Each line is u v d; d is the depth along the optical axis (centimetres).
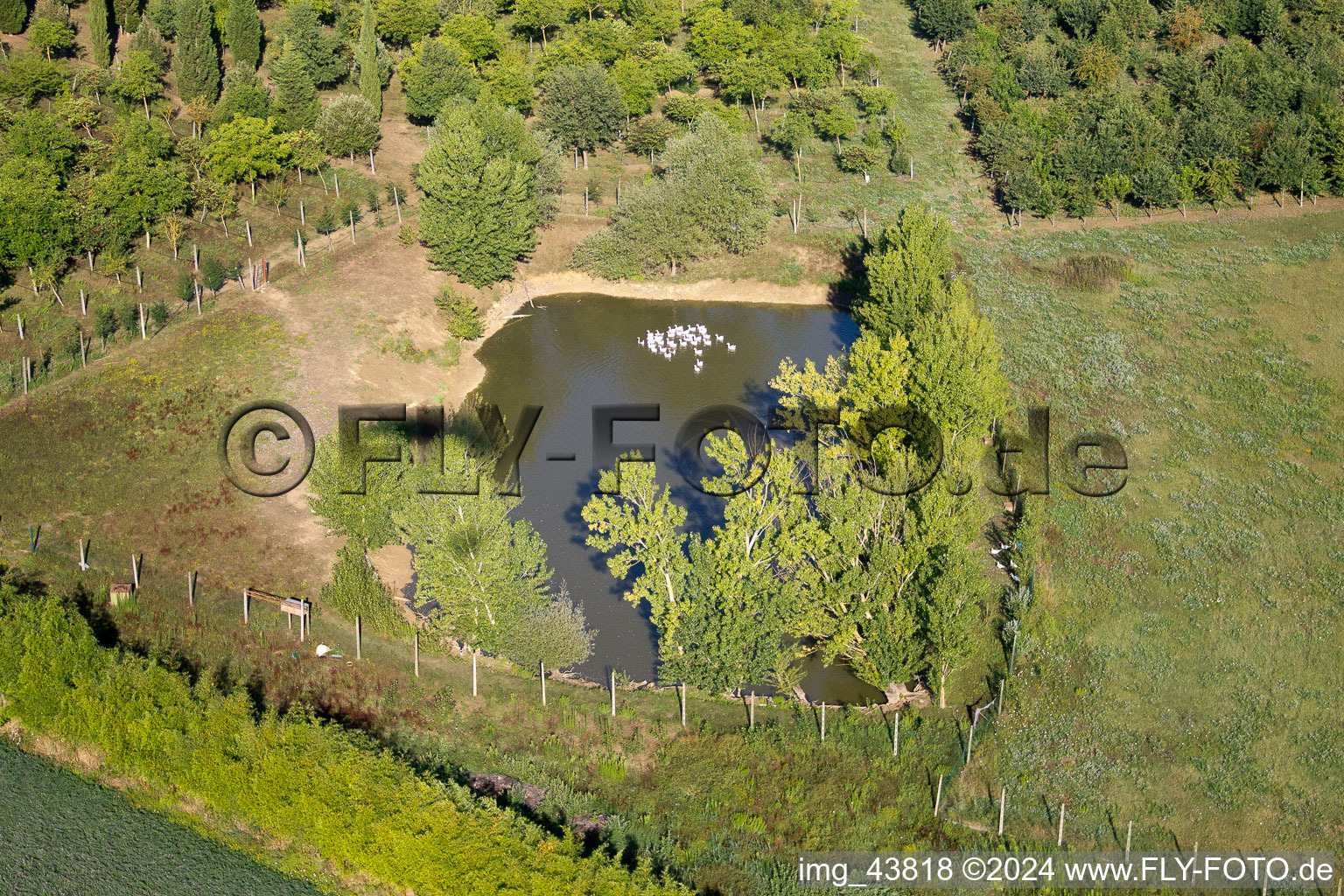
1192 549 6919
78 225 9275
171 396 8169
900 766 5362
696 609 5575
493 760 5397
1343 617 6253
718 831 5028
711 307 10888
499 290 10806
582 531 7469
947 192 12188
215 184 10475
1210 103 12419
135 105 12062
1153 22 14575
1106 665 5978
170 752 5091
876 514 5847
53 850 4803
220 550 6812
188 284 9419
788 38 13525
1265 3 14112
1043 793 5197
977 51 13938
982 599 6153
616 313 10756
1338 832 4928
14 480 7219
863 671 5825
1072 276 10556
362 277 10156
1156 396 8588
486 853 4544
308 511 7206
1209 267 10581
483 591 5725
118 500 7131
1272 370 8856
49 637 5453
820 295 10975
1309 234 11094
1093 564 6819
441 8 14462
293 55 12225
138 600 6322
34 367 8312
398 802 4762
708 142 11162
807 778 5303
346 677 5872
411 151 12581
